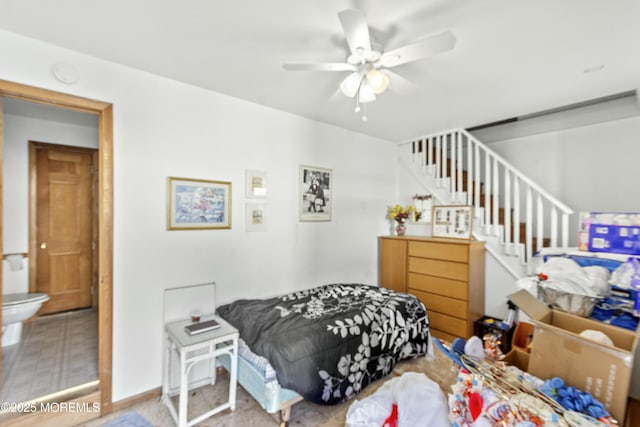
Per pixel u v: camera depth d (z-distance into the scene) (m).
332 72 2.19
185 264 2.37
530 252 2.95
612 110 3.05
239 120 2.68
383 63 1.66
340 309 2.40
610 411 0.92
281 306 2.46
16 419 1.74
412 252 3.54
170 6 1.49
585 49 1.87
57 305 3.61
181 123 2.35
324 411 2.01
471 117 3.20
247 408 2.04
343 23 1.35
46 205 3.51
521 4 1.46
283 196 3.03
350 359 2.05
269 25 1.64
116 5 1.48
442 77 2.27
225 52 1.93
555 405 0.93
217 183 2.54
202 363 2.32
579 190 3.54
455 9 1.50
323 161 3.41
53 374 2.33
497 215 3.23
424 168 3.99
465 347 1.19
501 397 1.01
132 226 2.12
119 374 2.05
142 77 2.17
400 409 1.43
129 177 2.12
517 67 2.11
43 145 3.43
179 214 2.34
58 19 1.60
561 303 1.20
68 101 1.90
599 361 0.95
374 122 3.39
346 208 3.68
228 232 2.62
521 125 3.57
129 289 2.11
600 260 1.29
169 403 2.02
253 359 1.93
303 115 3.15
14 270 3.23
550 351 1.07
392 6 1.47
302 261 3.21
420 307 2.77
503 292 3.19
